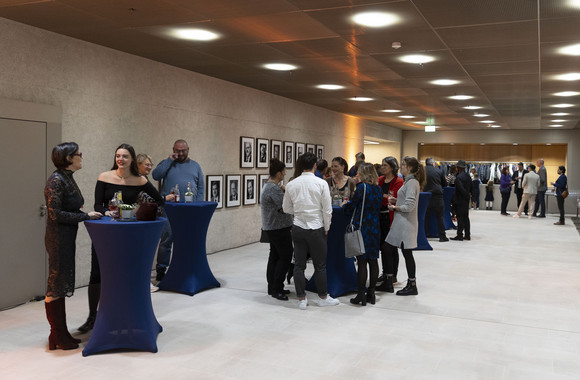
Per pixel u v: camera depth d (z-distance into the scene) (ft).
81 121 20.43
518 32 18.63
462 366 12.91
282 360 13.10
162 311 17.34
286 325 15.98
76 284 20.52
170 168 22.43
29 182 18.19
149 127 24.12
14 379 11.76
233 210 30.99
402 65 25.23
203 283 20.08
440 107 42.47
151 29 18.74
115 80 22.07
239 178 31.42
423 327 16.02
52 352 13.50
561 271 25.00
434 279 22.90
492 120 53.42
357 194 17.83
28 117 18.01
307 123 40.83
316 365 12.81
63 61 19.58
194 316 16.81
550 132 63.05
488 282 22.45
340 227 19.60
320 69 26.43
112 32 19.16
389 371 12.51
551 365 13.07
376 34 19.20
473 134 66.28
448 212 40.98
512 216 54.08
